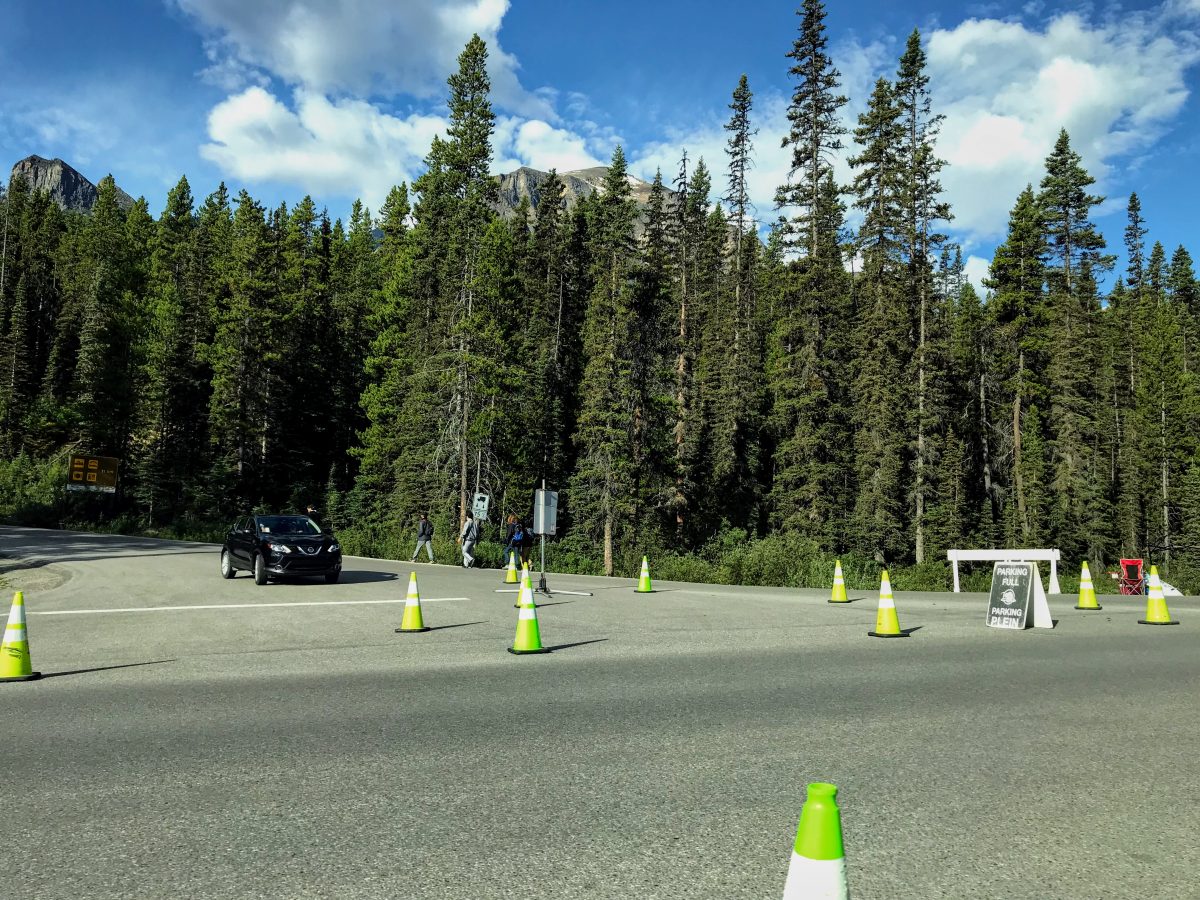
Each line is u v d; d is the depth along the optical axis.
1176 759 5.71
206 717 6.90
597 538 49.59
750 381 56.19
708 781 5.14
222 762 5.55
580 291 68.25
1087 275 53.06
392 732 6.38
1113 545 55.72
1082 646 11.37
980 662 9.89
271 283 62.19
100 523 60.06
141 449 70.56
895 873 3.76
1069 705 7.46
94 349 68.81
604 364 47.41
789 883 2.17
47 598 17.08
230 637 11.83
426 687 8.20
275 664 9.61
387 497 56.28
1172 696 7.89
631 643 11.36
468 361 44.28
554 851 3.98
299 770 5.37
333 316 74.50
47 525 58.66
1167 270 86.75
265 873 3.72
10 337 79.69
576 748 5.92
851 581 31.05
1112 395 69.88
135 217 98.69
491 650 10.67
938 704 7.46
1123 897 3.53
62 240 105.62
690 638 11.89
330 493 61.12
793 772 5.35
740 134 51.84
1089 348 55.25
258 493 63.25
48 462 71.19
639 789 4.97
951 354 52.38
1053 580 22.14
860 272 48.41
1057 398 51.75
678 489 51.53
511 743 6.05
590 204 76.62
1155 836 4.26
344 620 13.63
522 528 21.28
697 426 56.66
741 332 56.19
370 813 4.53
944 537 52.09
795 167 44.59
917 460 46.78
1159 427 65.69
